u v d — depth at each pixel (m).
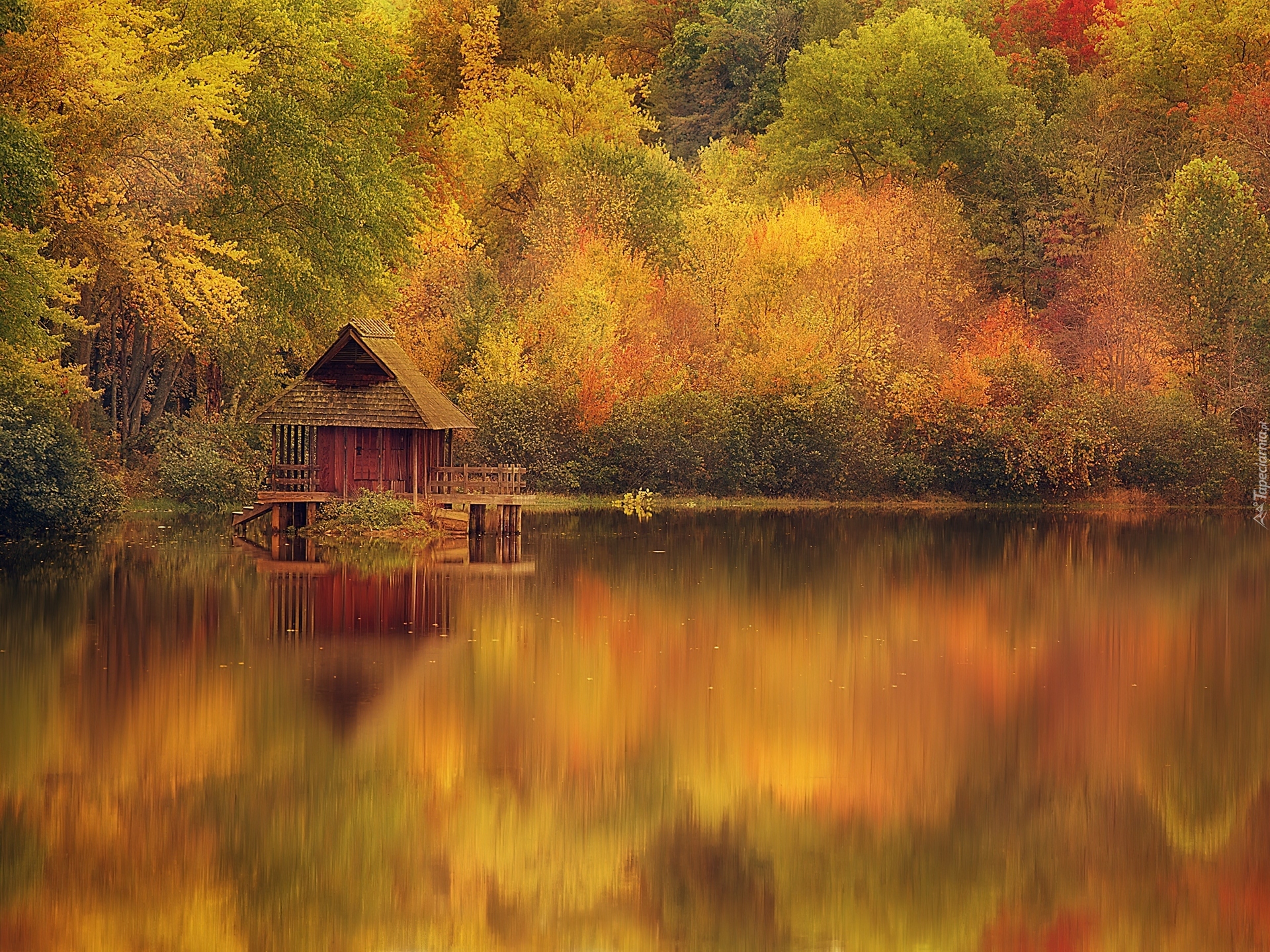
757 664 37.53
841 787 27.17
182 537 67.56
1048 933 21.19
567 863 23.28
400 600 46.56
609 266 112.31
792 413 103.75
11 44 62.00
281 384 92.62
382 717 30.72
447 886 22.22
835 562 61.47
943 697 34.34
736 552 65.06
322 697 32.31
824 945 20.72
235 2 82.00
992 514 94.88
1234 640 42.56
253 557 58.56
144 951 19.86
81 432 80.75
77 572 52.47
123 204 73.19
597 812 25.48
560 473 100.38
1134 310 112.19
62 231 68.31
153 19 76.56
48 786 25.78
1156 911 21.98
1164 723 32.22
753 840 24.45
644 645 39.84
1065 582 55.34
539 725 30.64
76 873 22.22
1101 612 47.81
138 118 68.56
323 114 90.69
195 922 20.75
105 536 67.50
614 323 105.88
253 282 83.38
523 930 20.84
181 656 36.41
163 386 89.69
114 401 87.81
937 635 42.72
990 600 50.00
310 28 89.31
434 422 68.31
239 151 80.81
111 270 72.19
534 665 36.50
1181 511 100.06
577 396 102.12
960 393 105.75
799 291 111.38
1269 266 109.44
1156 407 105.75
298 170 81.81
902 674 36.88
